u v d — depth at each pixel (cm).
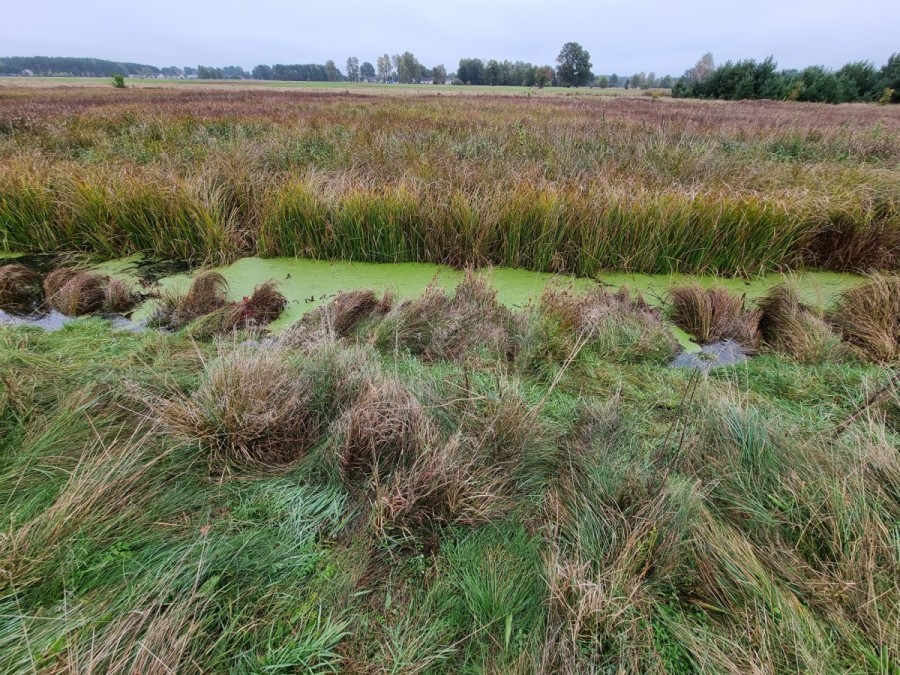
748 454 189
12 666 114
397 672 123
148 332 312
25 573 134
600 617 128
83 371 237
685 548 153
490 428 193
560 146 745
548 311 318
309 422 212
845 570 141
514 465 189
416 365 264
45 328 317
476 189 458
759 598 136
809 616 132
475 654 129
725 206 420
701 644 127
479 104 1703
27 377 223
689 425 214
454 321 307
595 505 168
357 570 151
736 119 1219
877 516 150
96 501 156
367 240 446
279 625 133
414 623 137
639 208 422
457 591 146
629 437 208
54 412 204
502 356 286
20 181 447
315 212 438
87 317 337
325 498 174
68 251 449
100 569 141
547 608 137
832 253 439
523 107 1557
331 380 227
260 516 167
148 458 180
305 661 123
